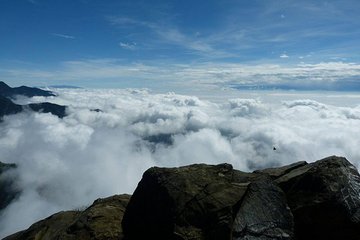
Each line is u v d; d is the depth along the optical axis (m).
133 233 18.64
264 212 15.21
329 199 15.14
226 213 16.16
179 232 16.09
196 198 17.31
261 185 16.08
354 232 14.64
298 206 15.58
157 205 18.16
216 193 17.50
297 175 16.92
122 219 19.88
